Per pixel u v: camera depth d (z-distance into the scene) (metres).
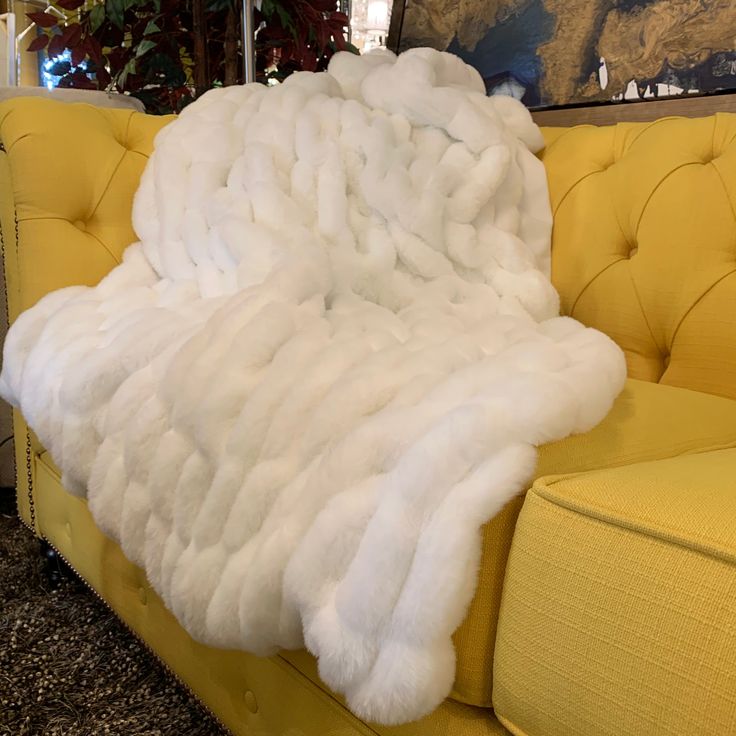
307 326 0.87
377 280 1.11
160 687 1.13
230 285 1.10
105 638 1.25
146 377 0.95
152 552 0.88
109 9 1.88
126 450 0.91
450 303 1.11
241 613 0.72
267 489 0.75
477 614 0.62
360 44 2.36
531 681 0.56
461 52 1.92
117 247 1.34
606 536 0.53
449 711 0.65
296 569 0.66
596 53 1.65
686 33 1.49
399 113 1.24
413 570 0.59
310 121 1.20
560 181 1.33
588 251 1.26
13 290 1.38
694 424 0.87
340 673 0.62
